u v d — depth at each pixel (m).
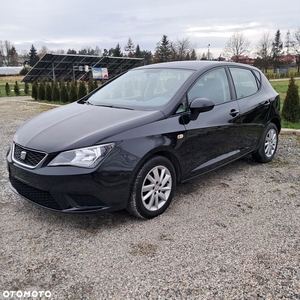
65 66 29.78
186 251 2.76
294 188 4.11
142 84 4.17
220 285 2.35
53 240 2.95
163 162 3.33
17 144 3.32
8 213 3.45
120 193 3.02
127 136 3.06
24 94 21.61
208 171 3.98
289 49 64.00
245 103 4.46
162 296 2.25
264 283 2.37
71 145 2.94
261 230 3.09
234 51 57.12
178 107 3.54
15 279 2.42
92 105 4.02
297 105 8.12
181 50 53.66
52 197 3.00
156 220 3.31
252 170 4.82
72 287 2.34
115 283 2.38
